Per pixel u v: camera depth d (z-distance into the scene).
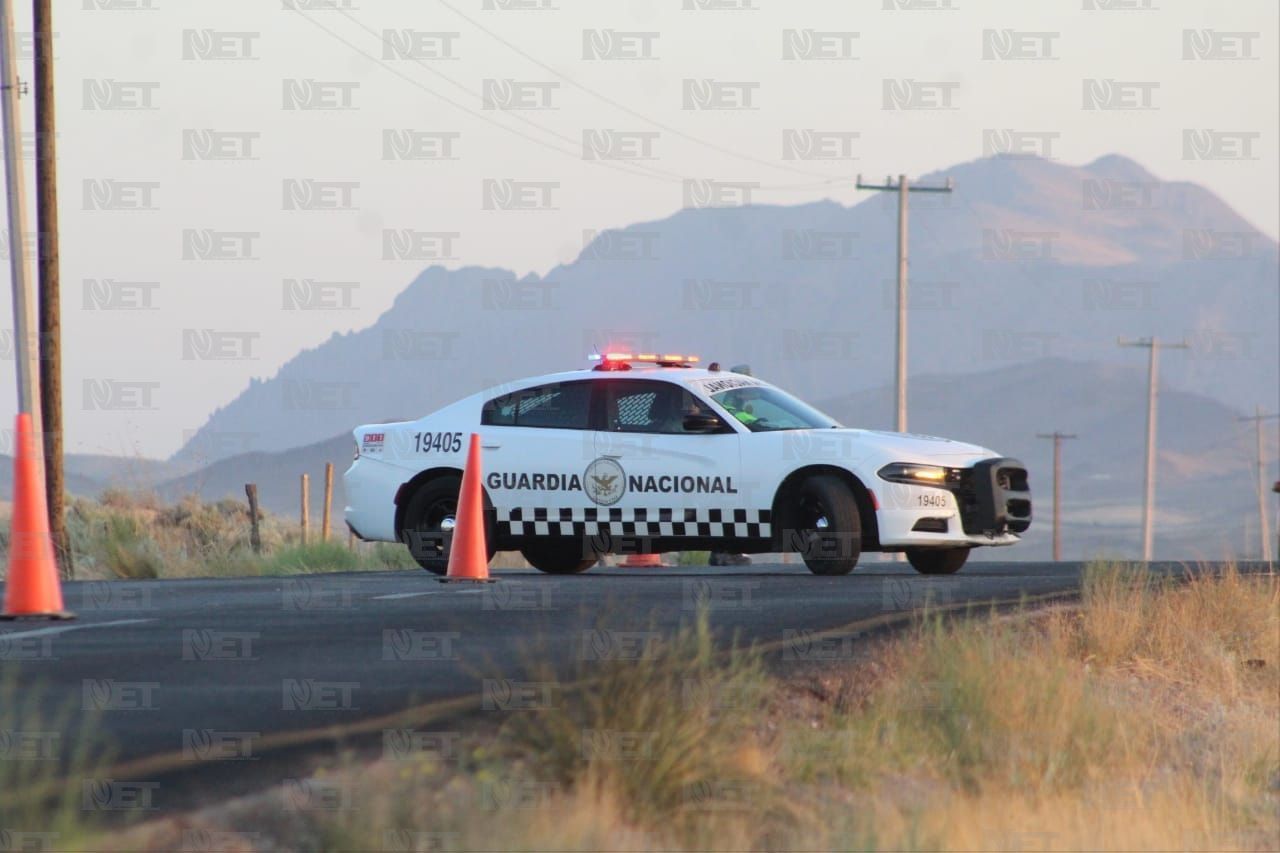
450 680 30.56
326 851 21.06
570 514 57.84
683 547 56.88
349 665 32.50
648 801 24.80
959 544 54.81
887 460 54.06
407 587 50.81
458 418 60.56
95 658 33.44
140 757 24.27
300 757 24.45
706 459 55.81
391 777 22.98
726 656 32.25
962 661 35.09
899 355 166.75
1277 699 43.00
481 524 52.94
